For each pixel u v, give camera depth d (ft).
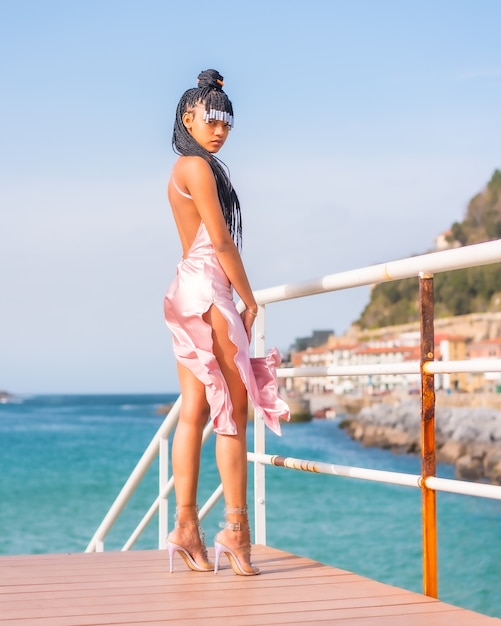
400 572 46.06
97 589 8.89
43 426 206.08
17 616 7.68
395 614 7.69
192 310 9.55
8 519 75.92
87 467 124.98
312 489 77.46
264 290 11.48
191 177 9.55
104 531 15.17
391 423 148.97
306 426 183.83
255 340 11.73
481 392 168.35
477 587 40.88
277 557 10.77
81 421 223.30
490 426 119.75
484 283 202.18
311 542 55.21
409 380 195.93
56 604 8.18
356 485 79.05
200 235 9.72
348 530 58.85
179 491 10.00
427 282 8.30
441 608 7.91
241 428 9.83
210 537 51.34
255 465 11.91
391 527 59.21
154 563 10.44
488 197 221.05
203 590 8.82
